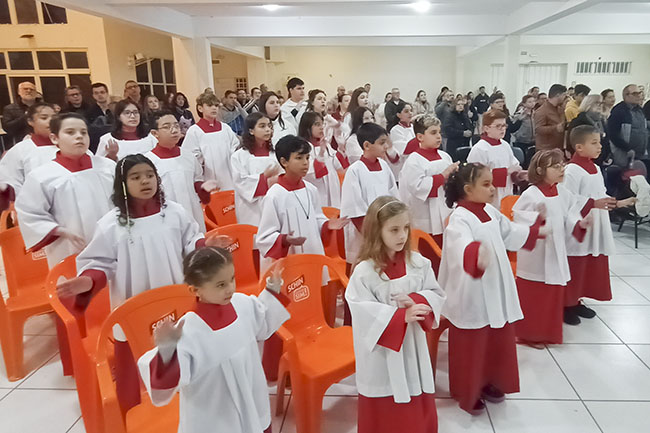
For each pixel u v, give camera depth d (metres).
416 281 1.65
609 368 2.39
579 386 2.25
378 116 8.39
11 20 8.60
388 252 1.63
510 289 2.03
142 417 1.58
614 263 3.81
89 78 8.88
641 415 2.04
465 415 2.05
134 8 5.55
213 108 3.97
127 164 1.79
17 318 2.35
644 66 12.24
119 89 9.11
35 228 2.20
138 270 1.86
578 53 12.27
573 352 2.55
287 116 5.07
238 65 12.68
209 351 1.32
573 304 2.87
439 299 1.65
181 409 1.36
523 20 6.59
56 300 1.84
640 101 4.79
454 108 6.89
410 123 5.04
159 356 1.22
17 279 2.54
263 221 2.32
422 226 3.08
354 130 4.29
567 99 5.41
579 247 2.78
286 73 13.48
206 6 5.85
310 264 2.12
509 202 3.01
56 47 8.71
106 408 1.46
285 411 2.09
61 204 2.30
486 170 1.96
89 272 1.78
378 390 1.62
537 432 1.94
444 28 7.32
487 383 2.12
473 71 13.23
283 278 2.03
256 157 3.21
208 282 1.30
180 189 2.97
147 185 1.80
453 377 2.09
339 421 2.04
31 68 8.84
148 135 3.74
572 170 2.83
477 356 2.00
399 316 1.52
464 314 1.97
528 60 12.44
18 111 4.39
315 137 3.69
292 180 2.39
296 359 1.76
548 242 2.49
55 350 2.68
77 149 2.30
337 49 13.29
